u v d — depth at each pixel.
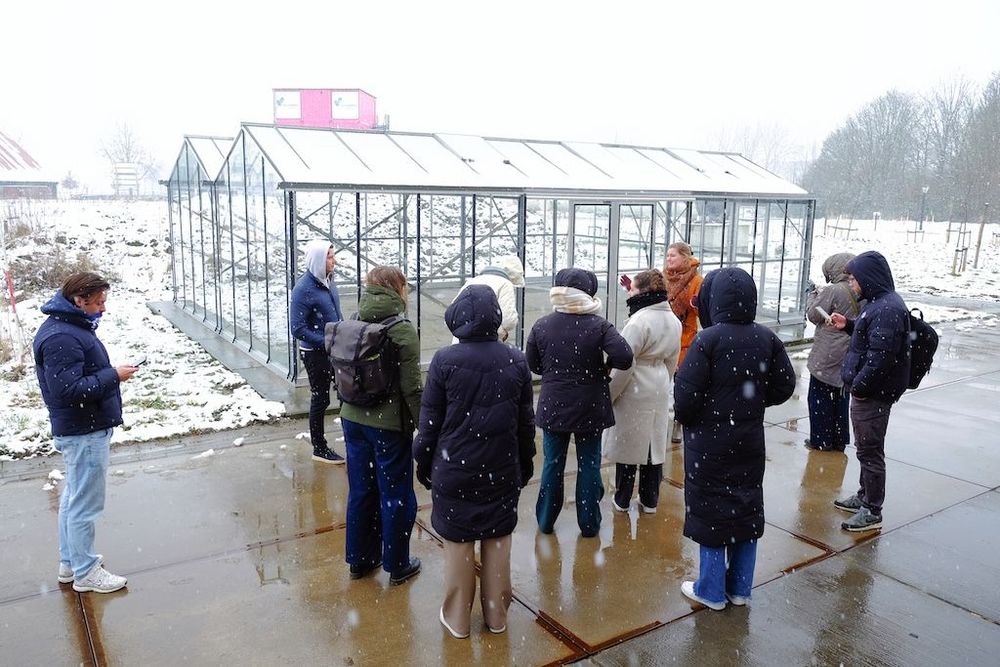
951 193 36.00
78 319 4.13
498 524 3.85
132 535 5.03
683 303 6.85
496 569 3.91
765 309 12.56
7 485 5.80
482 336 3.84
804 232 12.80
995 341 12.58
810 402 6.98
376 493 4.47
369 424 4.23
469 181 9.24
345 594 4.34
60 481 5.88
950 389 9.39
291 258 8.48
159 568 4.60
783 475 6.35
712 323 4.41
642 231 10.98
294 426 7.38
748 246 12.22
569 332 4.80
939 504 5.78
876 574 4.66
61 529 4.29
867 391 5.08
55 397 4.04
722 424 4.06
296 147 9.15
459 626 3.90
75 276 4.11
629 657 3.77
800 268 12.90
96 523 5.19
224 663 3.68
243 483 5.94
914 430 7.68
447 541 3.87
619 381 5.16
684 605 4.27
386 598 4.30
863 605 4.29
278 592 4.34
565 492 5.94
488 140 11.23
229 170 10.50
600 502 5.74
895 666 3.72
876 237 34.38
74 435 4.13
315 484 5.95
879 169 46.19
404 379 4.16
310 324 6.25
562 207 15.07
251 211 9.69
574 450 6.93
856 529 5.27
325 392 6.32
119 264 17.09
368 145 9.85
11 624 3.98
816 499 5.84
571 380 4.81
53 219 18.61
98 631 3.93
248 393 8.34
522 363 3.92
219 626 3.99
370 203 13.66
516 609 4.21
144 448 6.70
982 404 8.70
